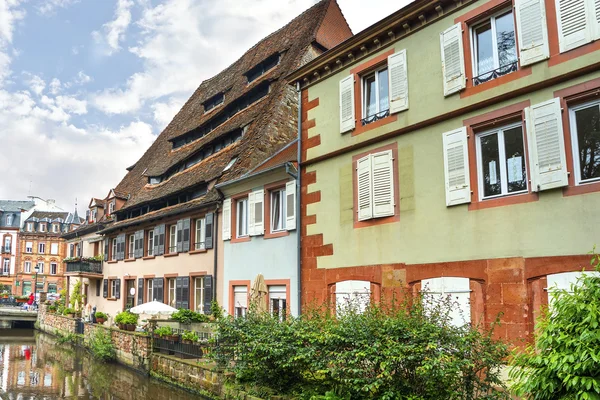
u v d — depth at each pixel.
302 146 13.20
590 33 7.61
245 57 26.48
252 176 15.03
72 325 26.05
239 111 21.73
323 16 20.67
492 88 8.81
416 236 9.80
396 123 10.55
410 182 10.09
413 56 10.40
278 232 14.25
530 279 7.88
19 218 64.62
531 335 7.69
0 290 60.56
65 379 16.03
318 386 8.75
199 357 13.38
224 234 16.86
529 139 8.10
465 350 6.76
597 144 7.47
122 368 17.83
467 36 9.41
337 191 11.90
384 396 7.02
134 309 17.47
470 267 8.72
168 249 21.34
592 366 4.92
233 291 16.16
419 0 9.96
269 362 9.74
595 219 7.22
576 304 5.31
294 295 13.17
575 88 7.70
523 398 5.77
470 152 9.05
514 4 8.62
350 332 7.74
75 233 34.47
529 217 7.99
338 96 12.23
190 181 20.19
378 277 10.46
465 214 8.95
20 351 23.20
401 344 7.00
